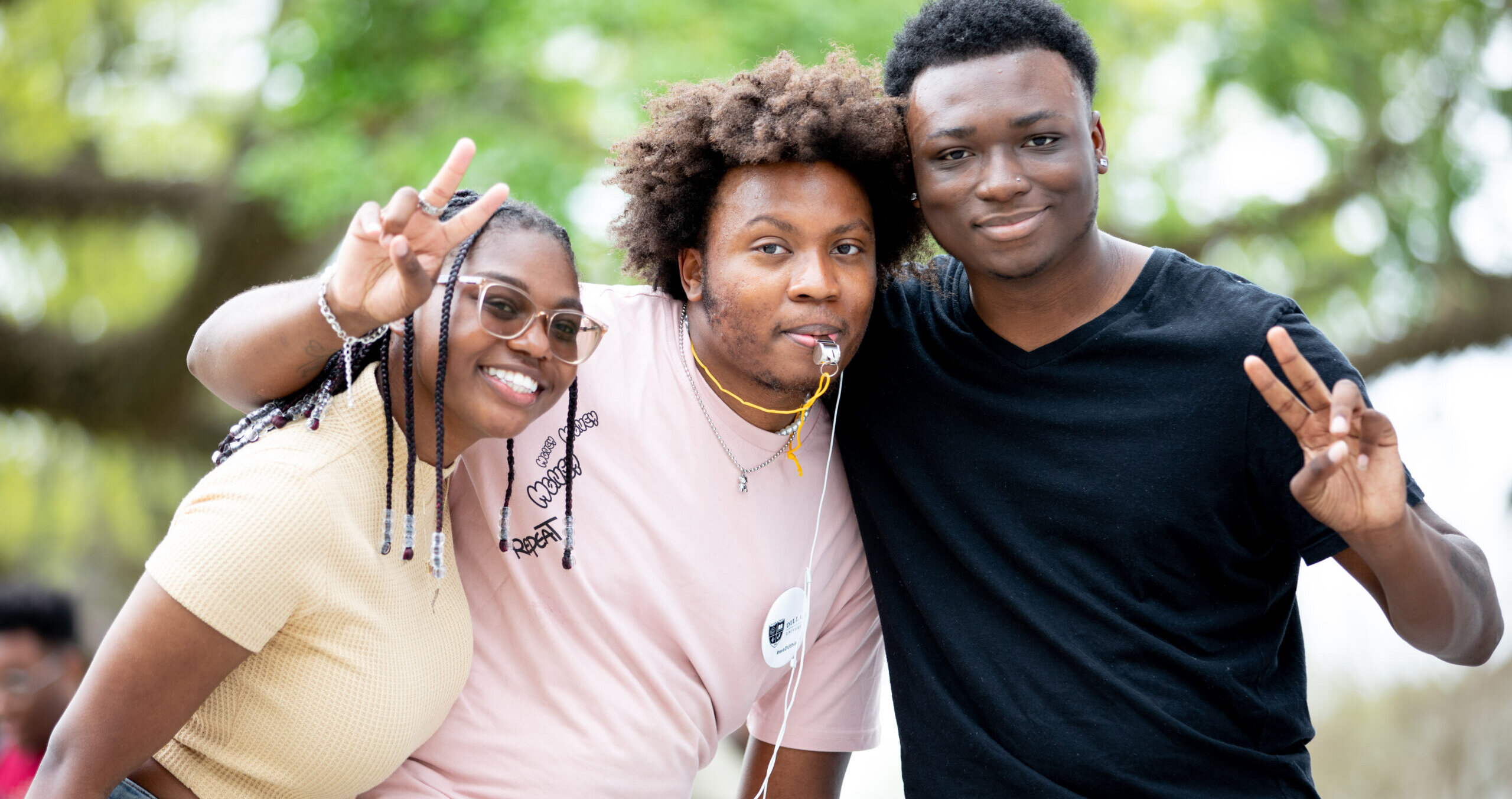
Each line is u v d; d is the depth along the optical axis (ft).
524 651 7.61
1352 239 27.22
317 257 26.66
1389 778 22.41
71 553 34.30
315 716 6.45
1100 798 7.22
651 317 8.12
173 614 5.98
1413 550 6.21
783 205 7.27
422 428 6.71
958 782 7.55
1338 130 26.30
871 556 8.16
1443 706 22.53
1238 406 7.13
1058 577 7.35
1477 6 25.40
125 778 6.40
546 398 6.68
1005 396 7.58
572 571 7.59
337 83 22.04
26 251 27.71
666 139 7.61
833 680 8.66
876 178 7.63
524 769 7.43
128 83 27.09
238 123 26.20
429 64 22.08
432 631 6.88
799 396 7.70
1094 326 7.47
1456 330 26.07
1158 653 7.20
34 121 27.17
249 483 6.18
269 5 24.63
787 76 7.51
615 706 7.55
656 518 7.71
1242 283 7.45
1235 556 7.30
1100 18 24.20
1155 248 7.79
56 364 26.25
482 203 5.86
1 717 13.53
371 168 21.68
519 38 20.51
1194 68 25.45
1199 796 7.13
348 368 6.29
